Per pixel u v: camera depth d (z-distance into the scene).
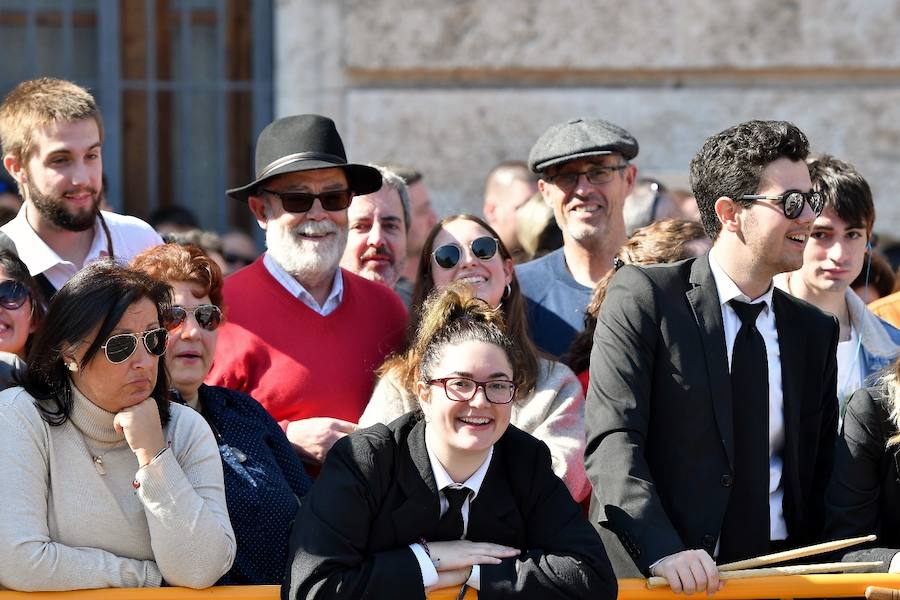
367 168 15.19
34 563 10.64
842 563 11.88
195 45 24.19
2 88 24.05
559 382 14.39
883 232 24.30
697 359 12.18
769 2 23.92
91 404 11.11
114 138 24.17
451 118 24.02
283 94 23.98
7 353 12.37
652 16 23.86
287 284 15.04
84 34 24.12
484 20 23.80
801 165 12.17
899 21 23.91
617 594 11.33
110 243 15.32
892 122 24.20
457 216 15.15
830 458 12.91
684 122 24.16
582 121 17.19
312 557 10.88
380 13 23.75
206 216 24.39
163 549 10.89
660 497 12.17
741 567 11.74
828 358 12.78
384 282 17.59
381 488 11.30
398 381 14.00
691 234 15.12
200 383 12.93
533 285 17.05
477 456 11.41
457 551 11.23
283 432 13.26
